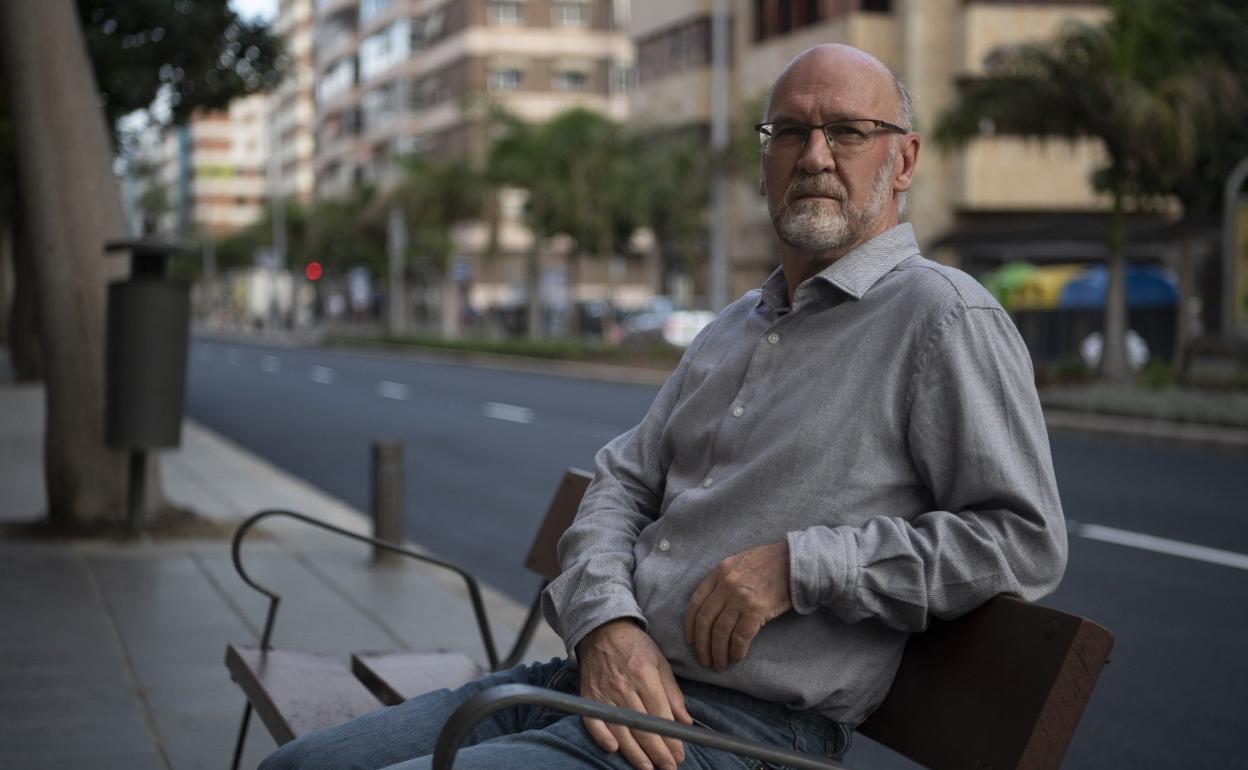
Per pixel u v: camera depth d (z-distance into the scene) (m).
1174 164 22.52
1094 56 22.42
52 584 7.75
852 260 2.71
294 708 3.53
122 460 9.59
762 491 2.63
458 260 67.38
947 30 46.19
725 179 39.88
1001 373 2.52
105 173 9.50
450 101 82.88
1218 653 7.00
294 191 141.62
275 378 34.56
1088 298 32.91
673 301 57.09
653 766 2.49
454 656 4.23
